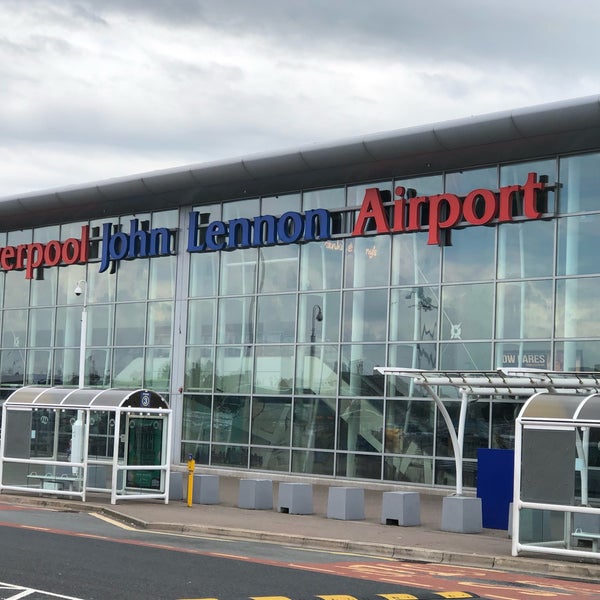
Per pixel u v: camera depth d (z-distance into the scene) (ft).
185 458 123.44
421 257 104.68
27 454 89.51
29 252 143.54
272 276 117.19
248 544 62.44
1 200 136.36
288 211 115.75
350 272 110.32
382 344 106.73
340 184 111.96
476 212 100.01
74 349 137.59
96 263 136.26
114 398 84.28
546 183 96.32
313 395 112.06
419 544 63.00
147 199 125.59
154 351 128.16
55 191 129.90
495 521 73.97
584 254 93.66
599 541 57.41
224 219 122.42
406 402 104.32
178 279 126.31
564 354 93.86
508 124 91.86
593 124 88.53
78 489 85.20
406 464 103.60
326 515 78.48
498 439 97.09
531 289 96.63
